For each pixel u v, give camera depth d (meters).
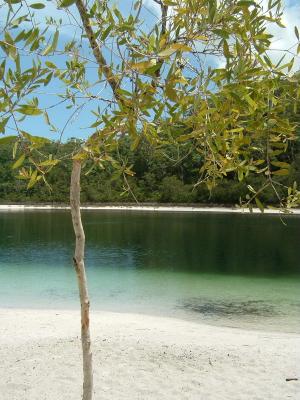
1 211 70.81
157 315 11.27
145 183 75.50
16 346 7.39
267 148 2.71
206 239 31.45
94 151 2.68
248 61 2.23
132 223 45.53
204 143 2.51
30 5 1.98
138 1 2.25
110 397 5.53
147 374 6.20
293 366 6.64
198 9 2.10
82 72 2.69
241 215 57.59
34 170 2.77
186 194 70.62
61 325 9.52
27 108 2.12
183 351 7.10
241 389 5.82
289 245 27.83
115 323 9.84
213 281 16.39
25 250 25.89
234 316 11.22
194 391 5.75
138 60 2.24
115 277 17.20
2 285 15.45
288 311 11.73
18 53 2.04
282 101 2.52
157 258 22.64
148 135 2.42
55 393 5.56
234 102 2.34
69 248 26.77
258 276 17.41
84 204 76.50
